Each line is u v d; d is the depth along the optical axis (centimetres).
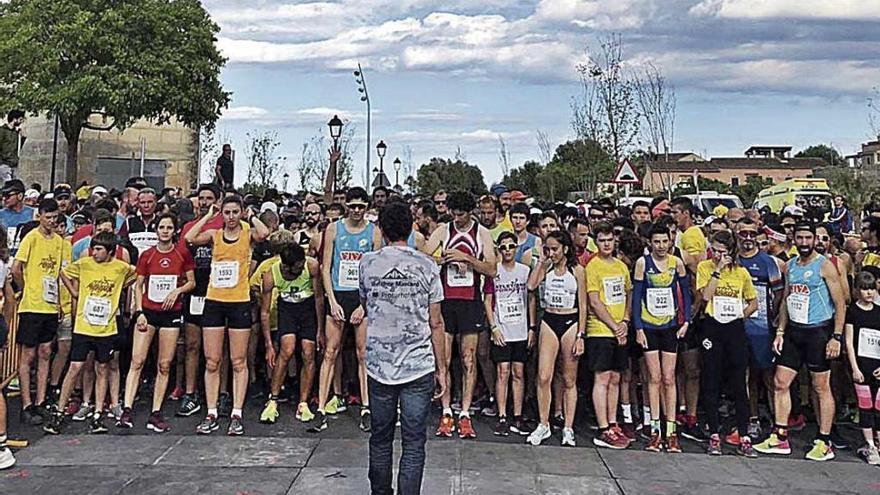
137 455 673
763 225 889
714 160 7669
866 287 718
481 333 782
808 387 809
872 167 3322
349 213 760
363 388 766
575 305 732
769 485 639
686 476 654
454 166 4784
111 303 744
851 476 667
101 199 970
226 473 631
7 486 598
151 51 2414
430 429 770
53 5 2334
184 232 783
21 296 743
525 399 816
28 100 2286
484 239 753
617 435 730
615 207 1066
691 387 778
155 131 3073
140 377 830
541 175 3391
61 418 738
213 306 738
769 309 762
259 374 889
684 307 736
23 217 1014
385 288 536
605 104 2391
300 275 780
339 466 650
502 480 627
